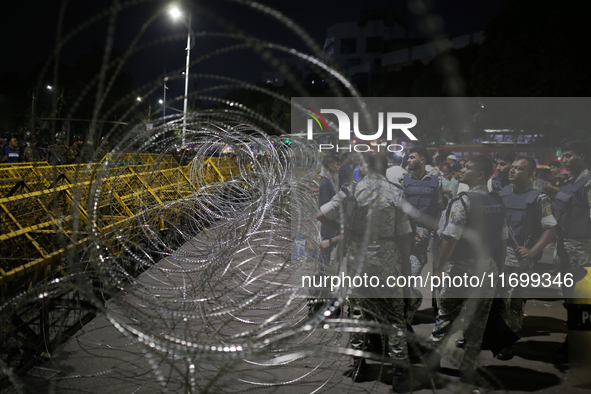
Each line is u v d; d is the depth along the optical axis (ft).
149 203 23.91
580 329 12.48
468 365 12.24
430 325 17.01
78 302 15.07
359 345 12.06
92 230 8.96
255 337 7.26
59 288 12.92
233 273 12.12
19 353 12.23
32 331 12.76
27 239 13.26
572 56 73.00
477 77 88.33
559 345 15.38
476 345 12.21
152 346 7.02
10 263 12.48
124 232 18.02
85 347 13.61
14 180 14.60
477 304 12.21
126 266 17.94
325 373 12.51
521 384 12.50
